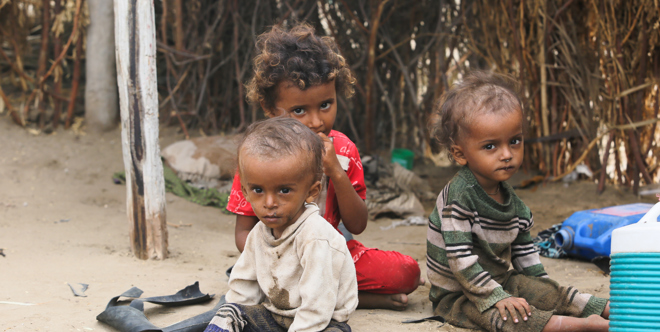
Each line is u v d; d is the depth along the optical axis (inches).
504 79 97.4
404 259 104.5
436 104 101.1
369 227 199.2
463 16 265.6
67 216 180.9
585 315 89.2
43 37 245.4
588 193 226.4
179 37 265.4
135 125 140.4
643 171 221.3
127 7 140.4
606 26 218.5
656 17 205.6
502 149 88.3
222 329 77.9
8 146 230.7
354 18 274.2
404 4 285.0
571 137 240.5
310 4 279.4
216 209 208.7
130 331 83.8
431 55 287.0
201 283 120.0
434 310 102.1
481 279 89.0
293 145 74.6
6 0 231.8
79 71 252.5
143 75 140.7
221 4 266.2
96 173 224.2
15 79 256.4
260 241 82.6
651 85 216.8
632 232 74.5
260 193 75.4
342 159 100.8
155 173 142.3
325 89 92.9
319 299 75.9
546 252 149.7
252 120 279.0
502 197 97.5
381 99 301.6
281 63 91.9
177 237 168.2
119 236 163.6
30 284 113.7
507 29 249.8
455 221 91.1
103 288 113.2
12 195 196.1
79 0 242.1
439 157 302.7
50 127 248.2
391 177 244.7
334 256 78.7
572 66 231.6
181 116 283.0
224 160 230.4
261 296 85.3
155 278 122.8
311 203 83.5
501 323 86.7
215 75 283.4
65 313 96.7
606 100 225.8
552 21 231.5
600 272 131.6
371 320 97.0
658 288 71.8
